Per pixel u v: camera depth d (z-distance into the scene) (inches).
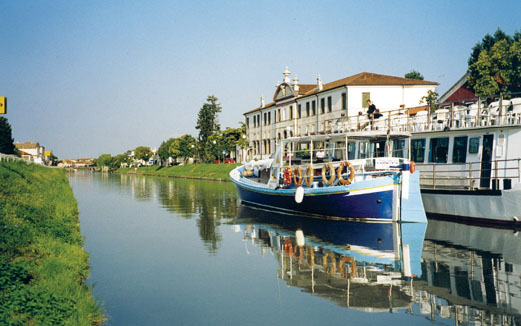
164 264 526.9
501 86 1740.9
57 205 775.7
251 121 3056.1
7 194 718.5
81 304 327.0
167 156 5546.3
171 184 2375.7
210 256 568.1
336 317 351.6
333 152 1063.0
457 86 1940.2
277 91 2561.5
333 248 608.1
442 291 410.9
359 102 1790.1
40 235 498.6
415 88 1814.7
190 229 786.8
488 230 744.3
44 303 300.8
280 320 346.6
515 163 794.8
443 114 1001.5
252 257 560.1
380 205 826.8
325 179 904.3
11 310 282.7
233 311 366.9
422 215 823.1
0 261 355.9
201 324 339.9
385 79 1861.5
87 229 793.6
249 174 1360.7
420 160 984.3
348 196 841.5
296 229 773.3
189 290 424.5
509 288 417.1
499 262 518.9
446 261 525.7
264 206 1106.7
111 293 416.2
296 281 450.9
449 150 911.7
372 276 464.4
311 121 2171.5
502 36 2037.4
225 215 978.7
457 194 839.7
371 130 961.5
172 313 363.6
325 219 893.2
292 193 957.2
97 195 1633.9
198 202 1290.6
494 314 351.6
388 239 668.7
